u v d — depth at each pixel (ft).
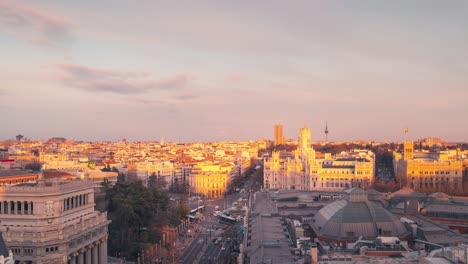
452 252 473.67
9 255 451.53
